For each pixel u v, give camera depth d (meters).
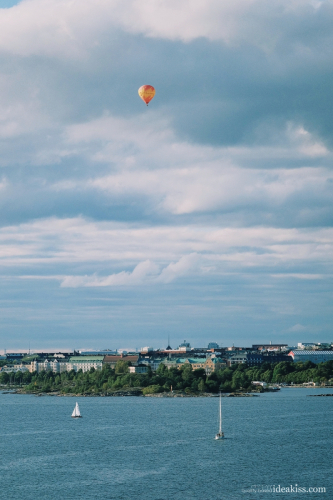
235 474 174.62
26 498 153.25
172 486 162.25
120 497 153.00
